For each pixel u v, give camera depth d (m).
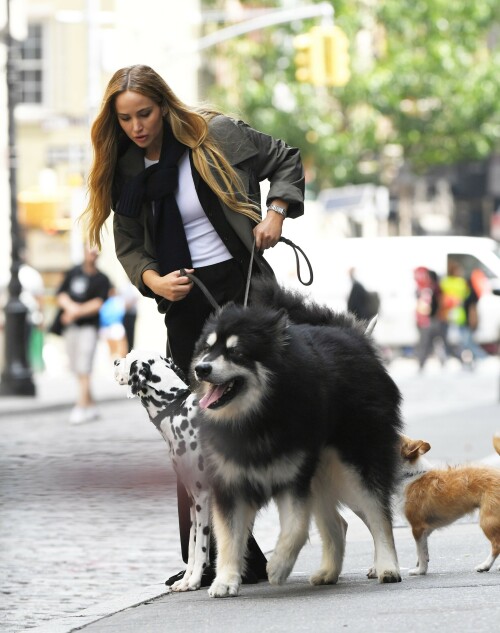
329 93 58.97
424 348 39.75
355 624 7.93
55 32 49.25
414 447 10.08
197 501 9.85
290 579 10.09
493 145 62.03
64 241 47.25
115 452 19.48
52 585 11.05
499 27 71.19
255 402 8.74
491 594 8.71
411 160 63.72
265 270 9.88
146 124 9.52
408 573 9.99
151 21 48.53
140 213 9.84
